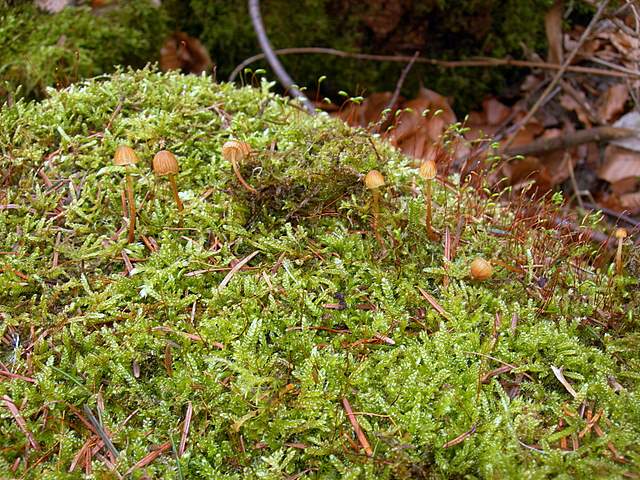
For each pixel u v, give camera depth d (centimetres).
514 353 38
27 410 36
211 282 41
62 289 40
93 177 45
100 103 49
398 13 82
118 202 44
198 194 45
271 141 47
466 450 35
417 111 81
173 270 40
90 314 39
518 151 80
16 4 66
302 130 47
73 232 43
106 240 42
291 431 36
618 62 88
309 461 35
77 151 46
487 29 85
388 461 34
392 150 48
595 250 47
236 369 36
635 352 39
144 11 71
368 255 42
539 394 37
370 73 86
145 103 50
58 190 45
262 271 41
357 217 44
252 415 36
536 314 41
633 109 82
